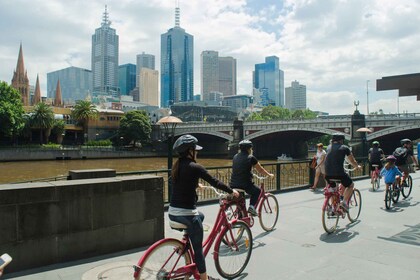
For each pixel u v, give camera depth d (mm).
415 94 6613
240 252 5273
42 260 5590
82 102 99750
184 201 4238
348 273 5383
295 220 8734
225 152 104812
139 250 6422
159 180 6844
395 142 70875
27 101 150500
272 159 86188
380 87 6453
